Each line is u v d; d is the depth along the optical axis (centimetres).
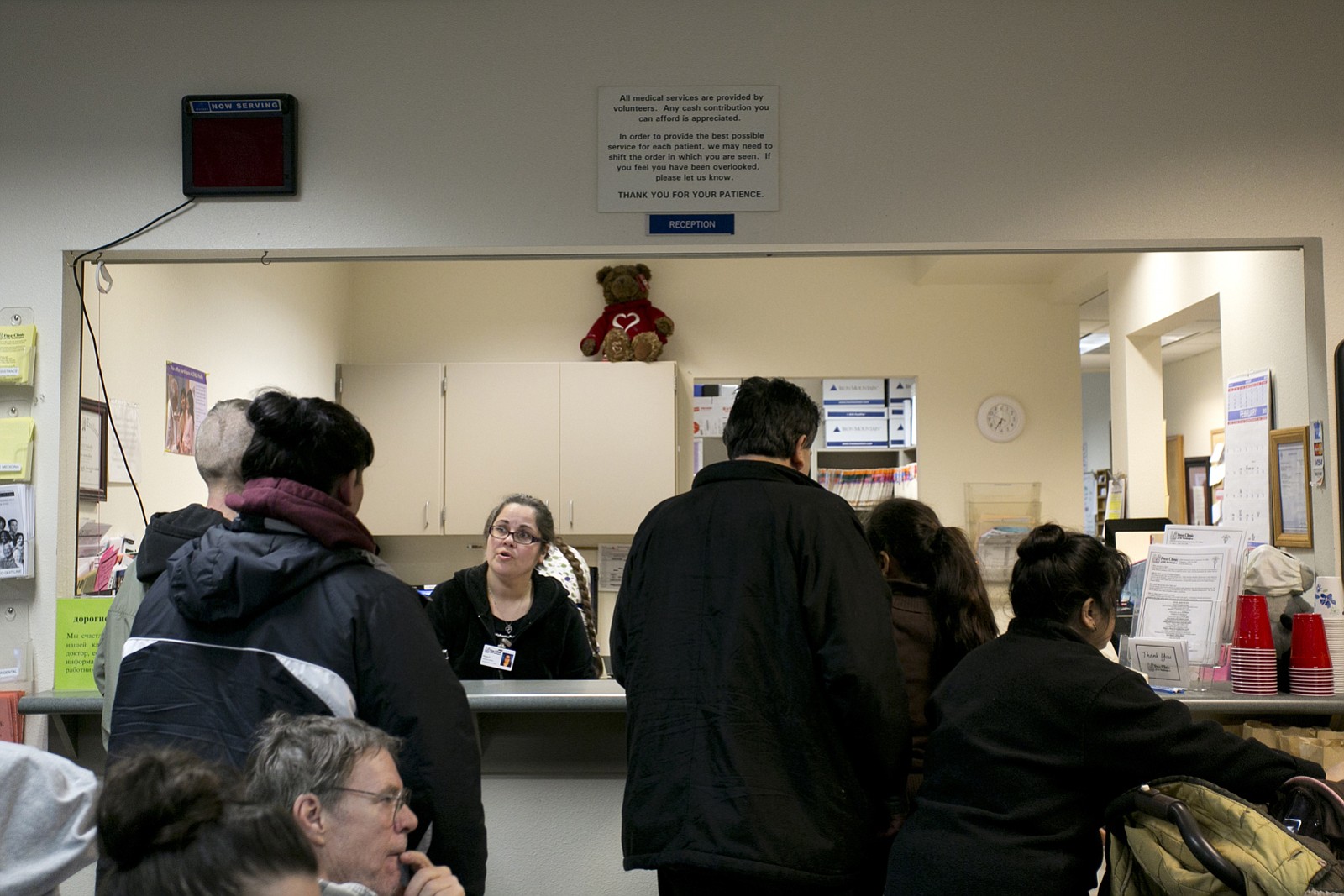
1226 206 283
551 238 288
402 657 154
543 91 291
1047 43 287
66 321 290
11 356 283
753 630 178
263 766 133
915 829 174
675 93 290
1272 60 285
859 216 287
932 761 179
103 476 316
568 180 289
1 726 263
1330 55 284
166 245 289
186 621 157
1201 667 249
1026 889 162
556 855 247
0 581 283
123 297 341
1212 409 770
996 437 604
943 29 288
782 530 182
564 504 580
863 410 623
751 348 609
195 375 400
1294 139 283
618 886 246
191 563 155
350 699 153
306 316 538
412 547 610
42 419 287
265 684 152
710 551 186
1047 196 285
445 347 614
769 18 290
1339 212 281
